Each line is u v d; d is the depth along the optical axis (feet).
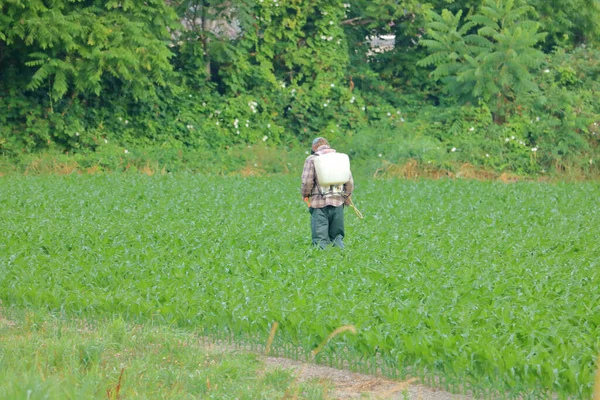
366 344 57.36
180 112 224.74
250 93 236.63
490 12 221.66
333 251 93.66
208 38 227.61
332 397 50.88
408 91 260.83
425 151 212.02
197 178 182.60
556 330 56.90
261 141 224.12
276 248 97.66
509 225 117.29
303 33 239.30
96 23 188.44
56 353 54.29
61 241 97.86
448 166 210.18
